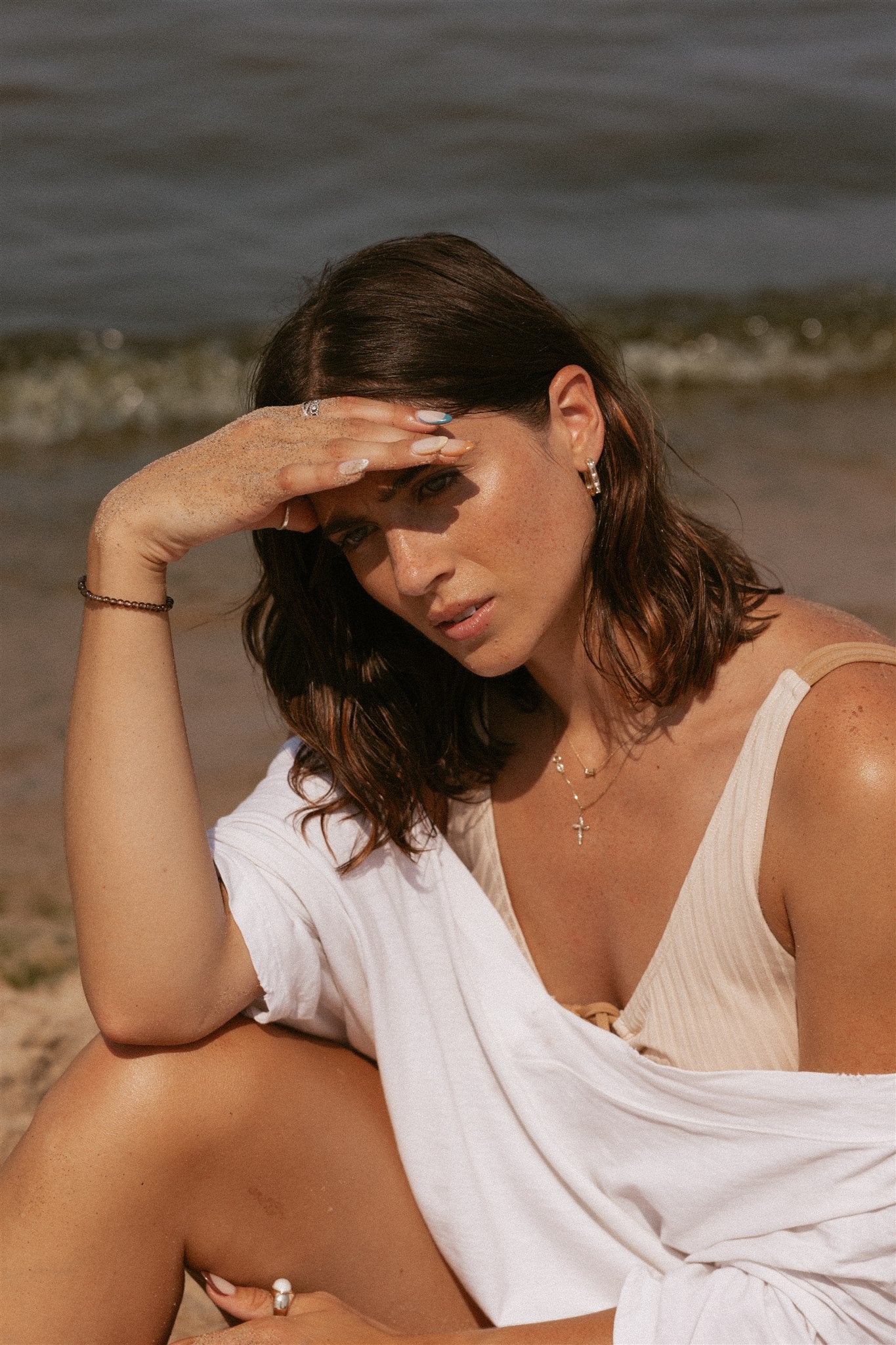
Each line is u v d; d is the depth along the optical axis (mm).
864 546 6410
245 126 14672
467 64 16656
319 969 2176
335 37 17328
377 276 1944
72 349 9773
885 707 1863
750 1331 1828
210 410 9250
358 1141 2115
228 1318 2096
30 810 4480
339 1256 2104
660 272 11852
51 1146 1978
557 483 1993
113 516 2061
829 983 1898
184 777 2082
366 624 2215
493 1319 2080
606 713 2119
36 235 12109
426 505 1933
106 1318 2002
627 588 2016
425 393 1904
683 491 7184
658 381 9789
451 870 2211
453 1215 2105
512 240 12594
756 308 10891
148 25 17344
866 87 16422
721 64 17141
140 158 13891
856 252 12383
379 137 14703
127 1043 2037
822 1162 1868
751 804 1939
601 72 16672
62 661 5578
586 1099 2059
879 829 1827
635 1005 2125
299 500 2055
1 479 7883
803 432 8453
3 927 3689
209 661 5426
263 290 11094
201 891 2055
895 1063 1880
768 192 13969
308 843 2188
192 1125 1990
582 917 2199
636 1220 2047
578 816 2174
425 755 2242
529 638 2012
